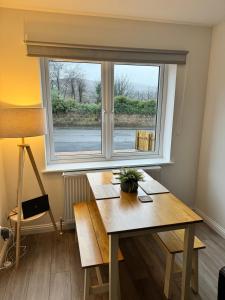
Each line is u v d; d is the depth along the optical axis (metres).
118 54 2.39
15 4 2.04
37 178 2.28
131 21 2.38
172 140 2.80
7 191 2.40
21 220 2.15
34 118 1.98
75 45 2.25
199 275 1.97
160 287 1.84
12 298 1.75
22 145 2.09
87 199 2.56
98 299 1.72
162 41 2.50
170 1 1.98
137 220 1.44
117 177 2.07
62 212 2.61
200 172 2.94
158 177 2.72
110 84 2.63
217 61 2.54
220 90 2.51
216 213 2.66
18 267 2.06
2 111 1.87
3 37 2.12
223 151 2.50
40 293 1.79
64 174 2.43
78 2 2.00
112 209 1.57
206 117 2.78
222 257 2.21
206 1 1.98
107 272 1.99
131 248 2.33
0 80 2.18
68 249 2.31
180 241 1.72
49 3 2.02
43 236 2.52
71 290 1.81
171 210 1.58
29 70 2.22
